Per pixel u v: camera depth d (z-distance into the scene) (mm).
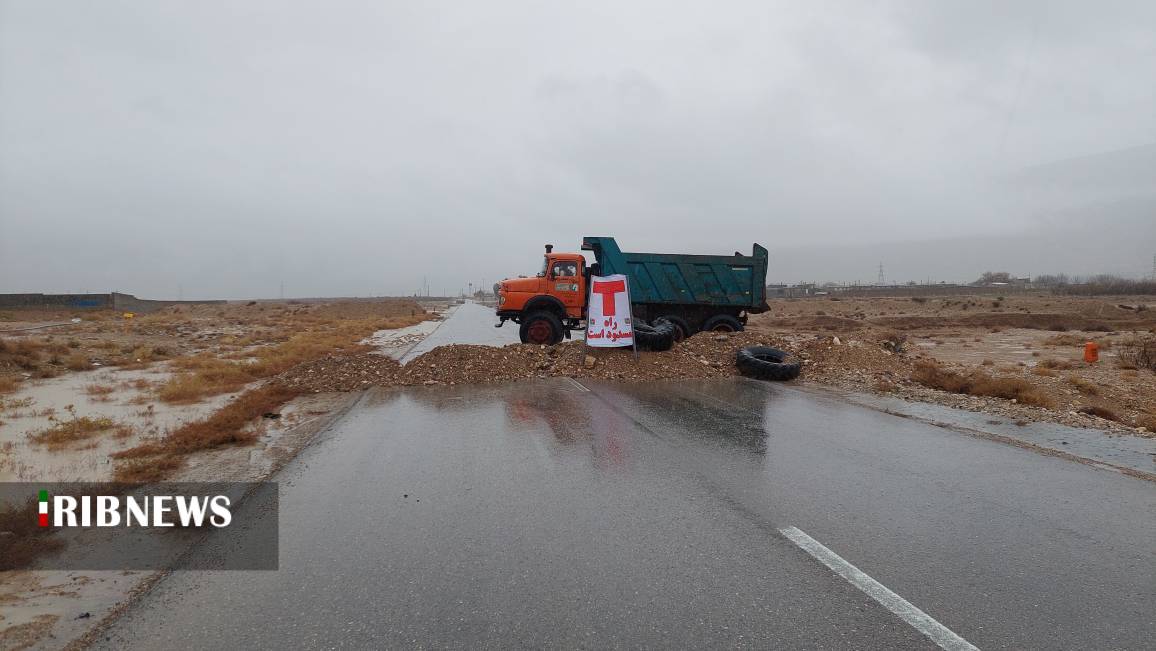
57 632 3311
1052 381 12445
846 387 12359
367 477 6234
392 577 3902
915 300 74125
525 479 6066
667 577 3857
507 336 30578
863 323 41344
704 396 11250
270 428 8875
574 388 12234
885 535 4559
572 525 4781
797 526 4742
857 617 3365
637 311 20078
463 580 3844
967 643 3113
